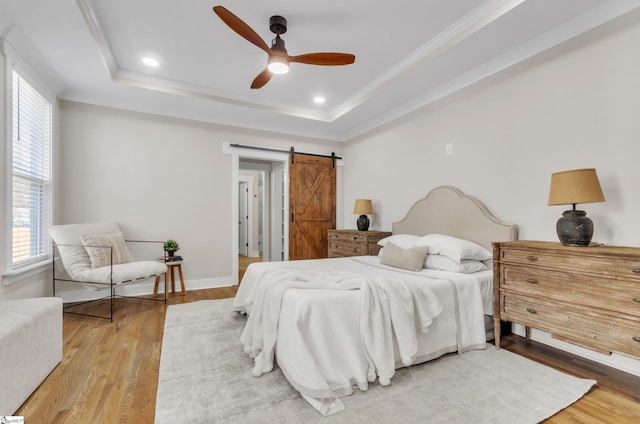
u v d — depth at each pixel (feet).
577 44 7.46
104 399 5.39
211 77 11.28
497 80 9.32
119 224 12.42
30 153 9.36
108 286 9.89
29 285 8.98
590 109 7.24
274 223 18.90
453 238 9.24
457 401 5.39
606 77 6.97
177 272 13.52
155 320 9.53
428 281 7.34
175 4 7.31
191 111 13.64
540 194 8.25
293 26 8.16
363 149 15.98
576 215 6.58
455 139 10.71
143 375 6.23
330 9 7.50
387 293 6.40
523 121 8.64
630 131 6.61
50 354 6.23
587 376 6.38
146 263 10.87
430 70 9.95
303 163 16.70
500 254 7.64
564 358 7.20
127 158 12.57
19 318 5.28
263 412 5.07
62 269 11.20
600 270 5.81
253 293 7.99
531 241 8.01
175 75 11.13
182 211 13.62
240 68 10.60
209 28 8.28
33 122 9.53
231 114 14.07
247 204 25.31
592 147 7.20
